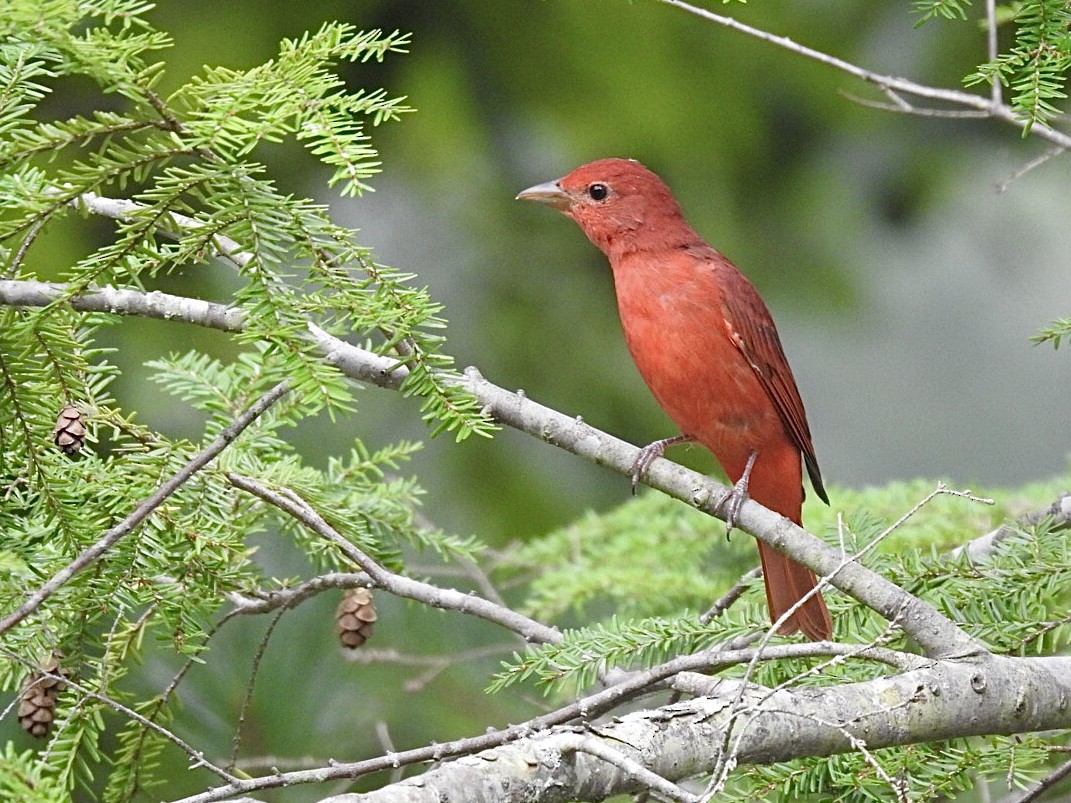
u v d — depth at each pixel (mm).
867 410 19578
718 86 15492
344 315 6172
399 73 15344
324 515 8359
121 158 5691
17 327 6152
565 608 10492
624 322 10016
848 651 6285
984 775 7195
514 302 15250
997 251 19344
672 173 15570
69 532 6723
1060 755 8578
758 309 9656
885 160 16969
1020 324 19844
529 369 14953
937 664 6539
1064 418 19469
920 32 16000
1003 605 7852
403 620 11375
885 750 7074
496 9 15203
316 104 5938
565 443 7754
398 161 15508
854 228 16594
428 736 10797
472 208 15680
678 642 8141
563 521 13906
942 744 7410
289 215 5980
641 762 5812
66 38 5332
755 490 9977
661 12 15344
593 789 5684
